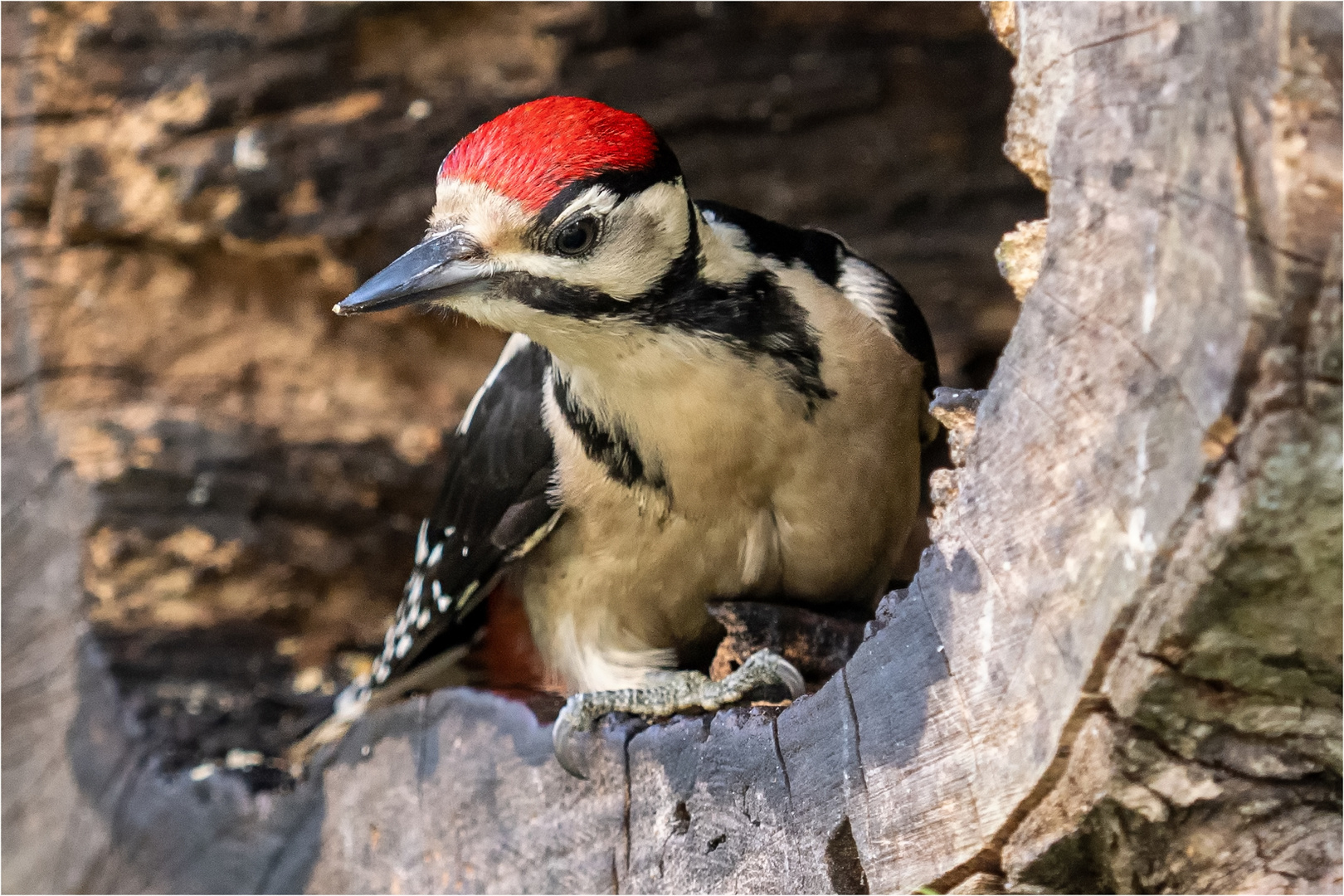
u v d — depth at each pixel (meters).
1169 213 3.28
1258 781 3.51
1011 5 4.42
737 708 5.12
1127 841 3.61
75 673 9.12
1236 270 3.06
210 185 9.18
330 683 9.43
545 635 6.62
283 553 9.54
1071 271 3.58
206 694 9.05
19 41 9.48
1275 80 3.05
